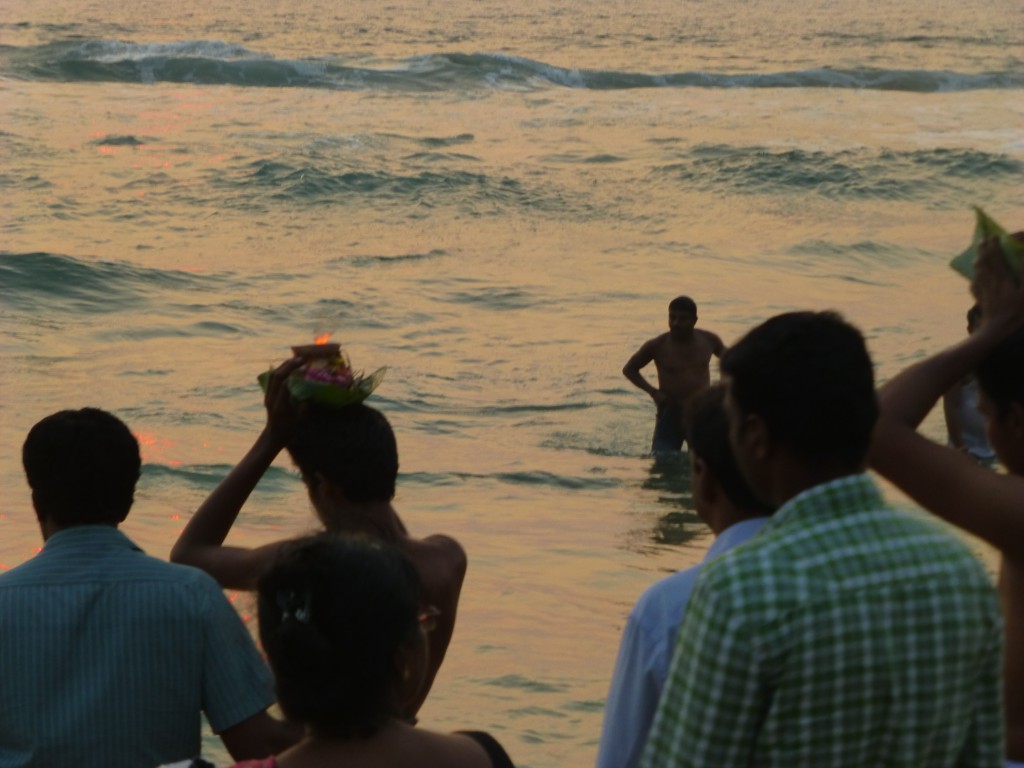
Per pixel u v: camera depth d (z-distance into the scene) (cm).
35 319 1906
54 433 359
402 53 6003
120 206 2875
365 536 275
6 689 343
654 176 3447
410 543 407
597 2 9619
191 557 395
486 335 1925
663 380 1445
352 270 2361
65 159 3359
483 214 2944
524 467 1327
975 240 322
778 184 3375
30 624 346
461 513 1158
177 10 7944
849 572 251
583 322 2020
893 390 308
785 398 263
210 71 4941
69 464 355
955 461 301
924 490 302
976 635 259
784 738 248
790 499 270
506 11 8700
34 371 1628
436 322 1994
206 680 355
